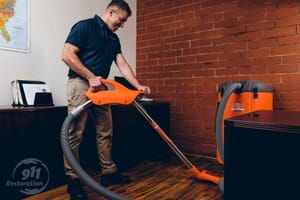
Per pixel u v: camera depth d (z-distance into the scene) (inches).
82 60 69.0
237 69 101.8
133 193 70.4
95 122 75.0
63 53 64.0
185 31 115.3
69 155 48.9
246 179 29.2
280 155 27.1
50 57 94.2
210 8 108.3
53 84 95.4
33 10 88.7
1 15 80.3
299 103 89.4
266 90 84.7
